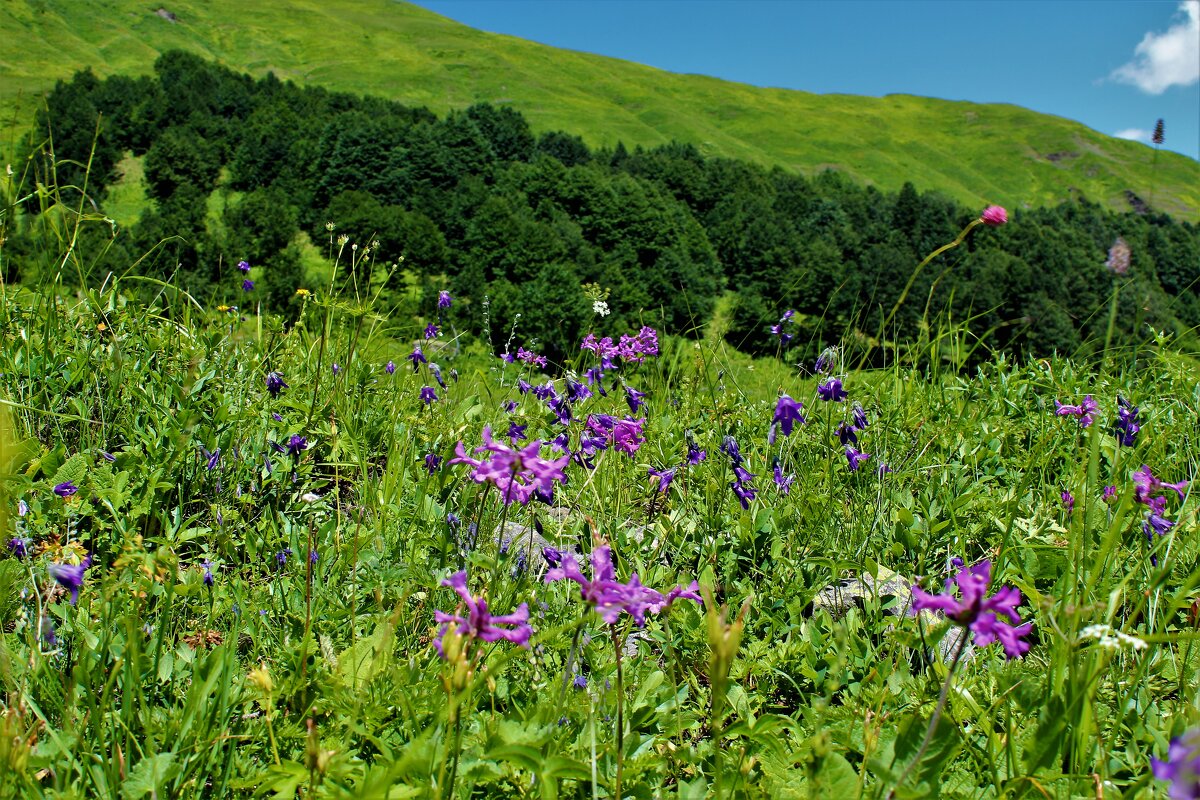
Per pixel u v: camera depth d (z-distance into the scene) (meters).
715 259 62.97
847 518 3.75
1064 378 5.78
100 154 86.56
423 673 2.32
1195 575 2.13
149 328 4.85
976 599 1.56
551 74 196.00
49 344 4.18
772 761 2.05
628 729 2.18
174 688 2.23
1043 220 80.81
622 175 93.25
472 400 4.78
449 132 91.38
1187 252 25.83
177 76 117.75
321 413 4.27
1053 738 1.91
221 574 2.94
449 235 75.81
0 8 146.62
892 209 95.19
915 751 1.89
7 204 4.59
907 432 4.70
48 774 1.93
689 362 5.42
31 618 2.30
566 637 2.62
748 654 2.67
